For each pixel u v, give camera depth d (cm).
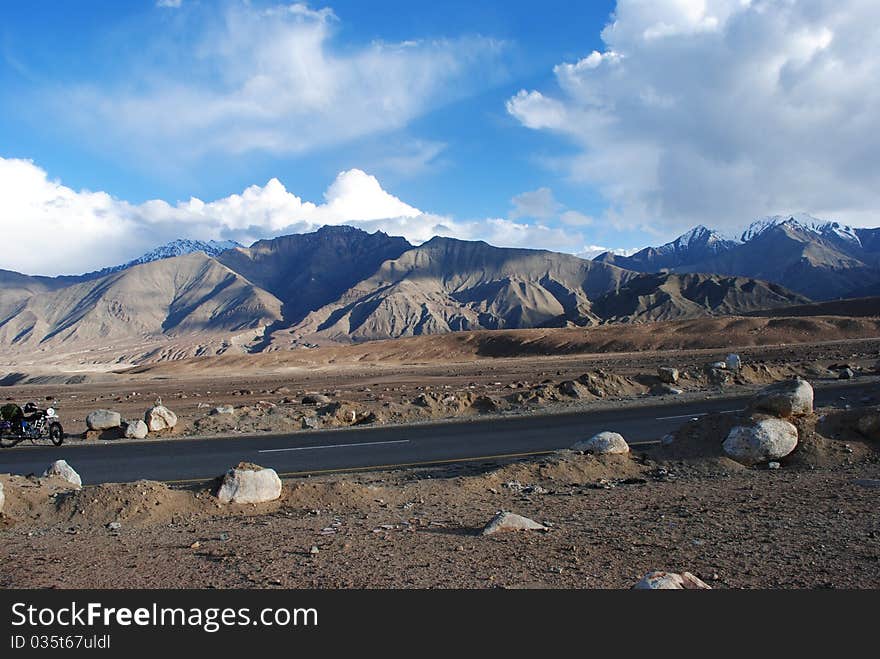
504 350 8369
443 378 4438
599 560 679
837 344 5694
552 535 790
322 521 941
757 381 2972
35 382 9881
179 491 1086
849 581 602
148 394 4166
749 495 992
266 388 4269
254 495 1074
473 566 668
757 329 7375
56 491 1119
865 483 1025
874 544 707
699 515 872
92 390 4931
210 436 2100
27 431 2072
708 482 1130
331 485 1126
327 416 2295
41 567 737
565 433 1823
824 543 718
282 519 969
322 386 4234
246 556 745
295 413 2347
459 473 1355
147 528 951
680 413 2105
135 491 1052
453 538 792
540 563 673
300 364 7812
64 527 971
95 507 1022
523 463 1298
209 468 1555
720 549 707
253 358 8019
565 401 2564
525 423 2030
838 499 933
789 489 1023
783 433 1262
